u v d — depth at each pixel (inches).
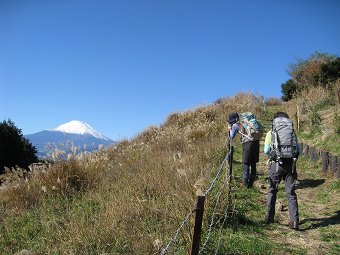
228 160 207.0
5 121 741.3
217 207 173.3
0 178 282.7
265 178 253.0
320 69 663.1
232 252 144.6
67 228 183.0
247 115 235.0
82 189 255.9
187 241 138.4
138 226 170.4
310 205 200.7
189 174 210.1
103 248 158.1
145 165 274.4
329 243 153.7
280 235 163.2
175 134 377.4
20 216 225.3
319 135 339.0
